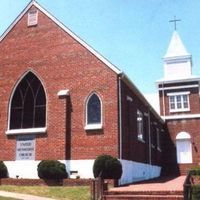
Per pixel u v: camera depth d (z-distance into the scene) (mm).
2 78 28672
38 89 27422
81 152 25109
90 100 25797
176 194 18609
